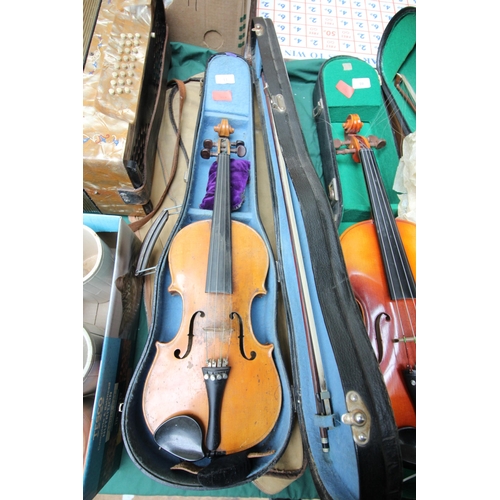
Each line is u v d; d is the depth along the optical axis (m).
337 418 0.91
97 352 1.02
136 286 1.28
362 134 1.82
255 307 1.24
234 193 1.38
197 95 1.91
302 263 1.11
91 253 1.20
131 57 1.34
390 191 1.68
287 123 1.38
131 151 1.24
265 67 1.52
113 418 1.00
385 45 1.83
